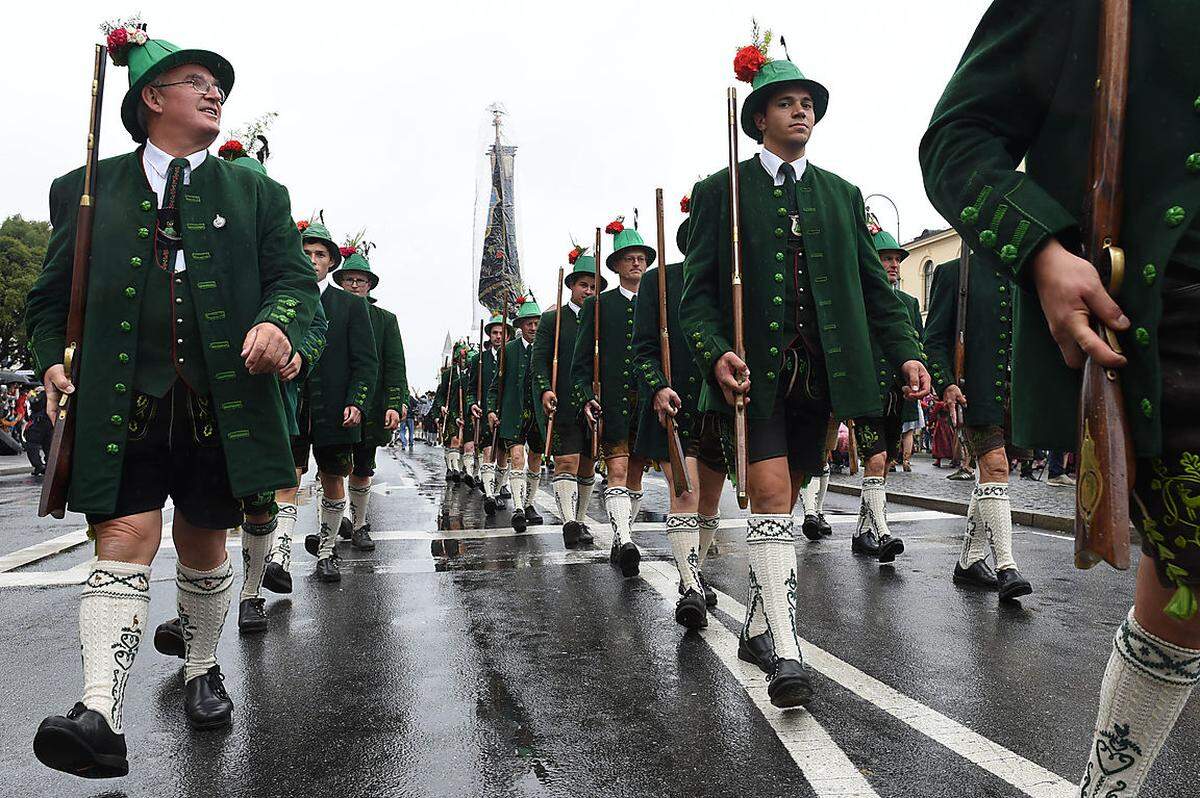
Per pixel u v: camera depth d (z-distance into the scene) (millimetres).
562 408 6836
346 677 3312
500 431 9156
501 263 33531
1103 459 1252
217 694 2869
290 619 4293
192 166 2713
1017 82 1503
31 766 2492
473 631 4004
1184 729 2650
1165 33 1329
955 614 4219
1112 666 1589
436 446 36500
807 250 3090
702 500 4113
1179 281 1278
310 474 17062
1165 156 1306
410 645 3773
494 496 9742
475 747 2584
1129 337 1293
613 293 5816
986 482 4703
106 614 2355
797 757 2445
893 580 5121
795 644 2807
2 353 39469
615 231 5914
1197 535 1271
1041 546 6387
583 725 2750
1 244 37469
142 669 3445
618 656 3547
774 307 3029
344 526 7246
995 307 4715
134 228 2578
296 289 2730
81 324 2479
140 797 2270
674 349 4504
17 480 15766
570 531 6801
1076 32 1452
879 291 3289
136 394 2500
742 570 5547
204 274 2605
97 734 2162
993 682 3127
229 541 6832
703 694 3029
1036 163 1512
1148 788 2238
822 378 3111
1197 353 1269
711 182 3299
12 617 4340
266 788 2316
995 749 2490
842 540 6930
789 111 3168
